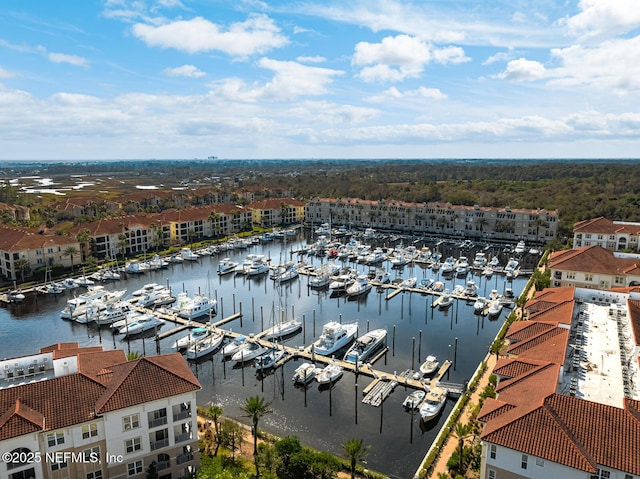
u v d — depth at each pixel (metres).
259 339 82.81
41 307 104.00
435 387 64.56
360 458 47.66
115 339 86.12
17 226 155.12
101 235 142.88
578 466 33.69
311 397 64.50
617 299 69.81
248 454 50.31
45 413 39.00
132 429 41.56
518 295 110.00
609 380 46.62
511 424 37.66
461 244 170.25
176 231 169.88
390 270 136.38
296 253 159.50
